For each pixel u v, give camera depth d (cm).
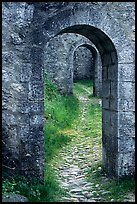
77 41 1689
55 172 766
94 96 1822
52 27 628
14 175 620
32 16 622
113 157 684
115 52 659
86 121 1317
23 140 624
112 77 686
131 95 662
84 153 925
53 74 1659
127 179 655
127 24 657
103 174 727
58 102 1448
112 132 689
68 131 1171
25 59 621
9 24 618
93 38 714
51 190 606
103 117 750
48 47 1650
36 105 628
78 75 2366
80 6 636
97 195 613
